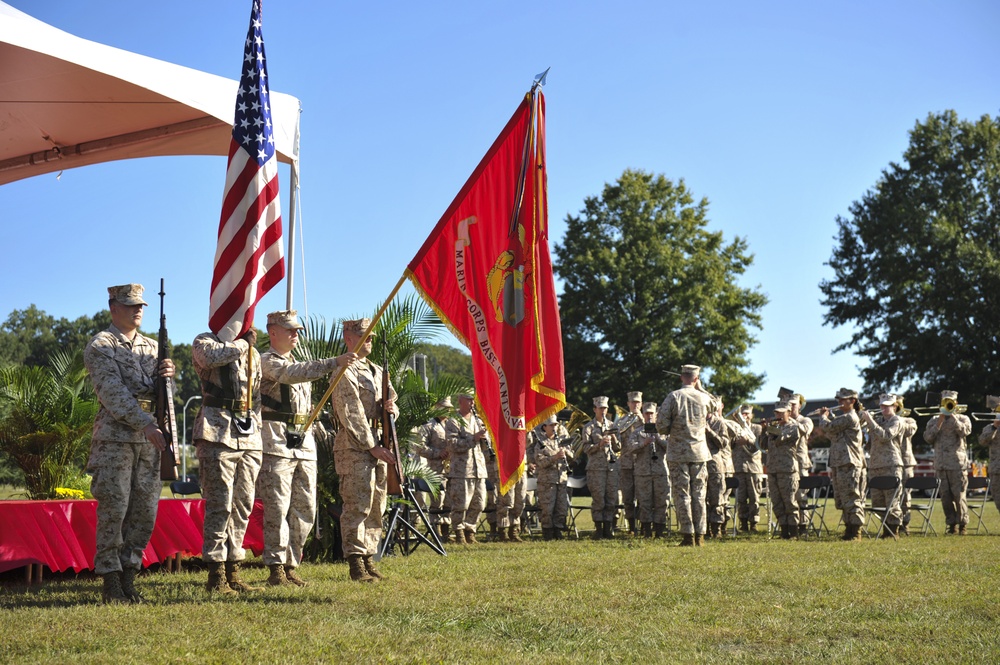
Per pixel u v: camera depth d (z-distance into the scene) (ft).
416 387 45.32
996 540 48.78
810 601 25.89
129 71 35.06
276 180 30.81
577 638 20.77
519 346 26.78
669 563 35.27
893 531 54.54
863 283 160.45
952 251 151.43
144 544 25.79
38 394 47.78
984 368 148.56
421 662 18.20
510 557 38.88
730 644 20.51
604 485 57.11
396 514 41.65
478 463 53.11
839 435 51.16
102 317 231.91
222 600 25.41
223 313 28.55
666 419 45.75
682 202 166.40
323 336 42.14
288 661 18.03
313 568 35.73
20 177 45.57
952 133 160.56
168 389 25.26
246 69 31.14
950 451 59.31
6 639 19.65
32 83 37.19
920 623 22.59
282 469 28.86
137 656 18.20
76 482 48.37
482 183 27.84
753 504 60.90
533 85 27.58
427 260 27.55
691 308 156.76
